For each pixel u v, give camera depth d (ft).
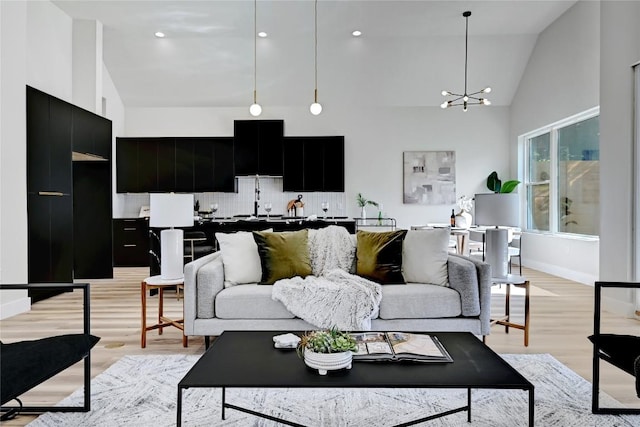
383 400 7.38
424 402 7.30
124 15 19.34
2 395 4.92
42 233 15.30
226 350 6.30
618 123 13.30
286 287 9.58
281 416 6.81
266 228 18.01
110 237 20.43
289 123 26.23
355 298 9.21
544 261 22.12
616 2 13.37
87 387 7.03
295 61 23.50
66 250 16.74
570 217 20.30
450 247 20.81
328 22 20.21
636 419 6.75
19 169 13.58
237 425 6.53
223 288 10.25
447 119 26.27
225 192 25.49
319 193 26.40
